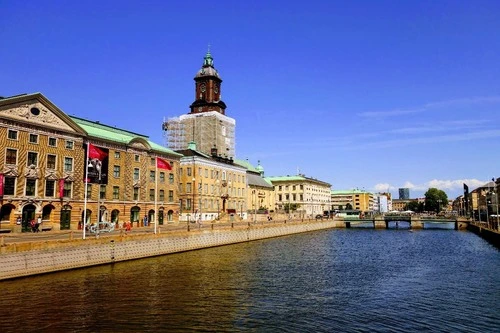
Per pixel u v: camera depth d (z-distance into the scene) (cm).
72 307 2859
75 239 4341
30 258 3841
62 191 6191
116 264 4756
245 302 3094
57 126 6184
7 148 5453
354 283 3916
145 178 8031
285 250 6875
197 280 3903
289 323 2598
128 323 2534
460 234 11225
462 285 3850
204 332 2395
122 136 7750
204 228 7419
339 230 13462
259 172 18100
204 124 13212
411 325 2592
